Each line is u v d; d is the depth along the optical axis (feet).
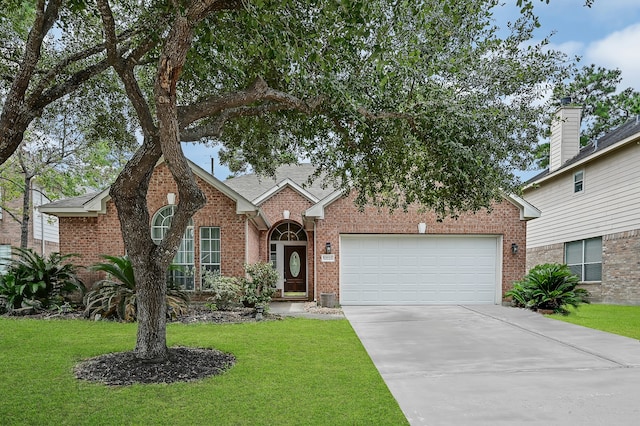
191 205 18.79
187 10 15.03
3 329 28.53
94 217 42.75
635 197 44.93
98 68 19.94
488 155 22.47
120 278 34.06
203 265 43.01
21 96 17.26
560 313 38.09
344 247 45.55
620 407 15.39
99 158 52.19
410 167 25.61
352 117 22.20
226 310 38.81
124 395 15.98
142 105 19.38
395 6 17.07
